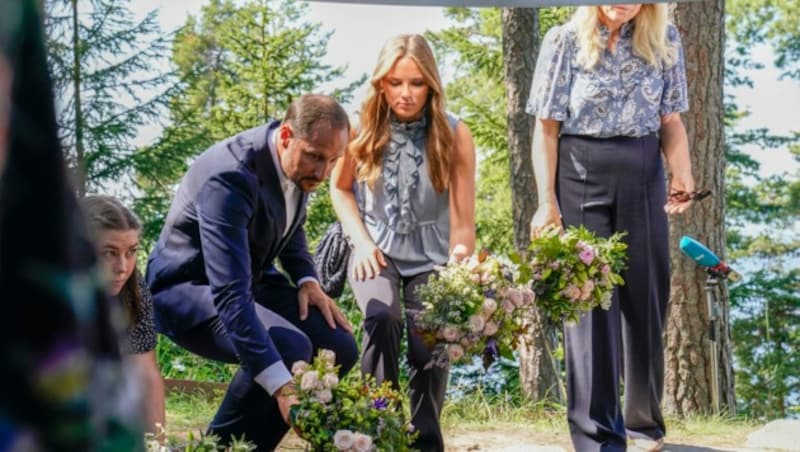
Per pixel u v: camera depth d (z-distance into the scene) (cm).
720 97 723
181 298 330
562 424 550
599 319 409
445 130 369
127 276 303
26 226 53
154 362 327
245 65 1335
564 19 1408
